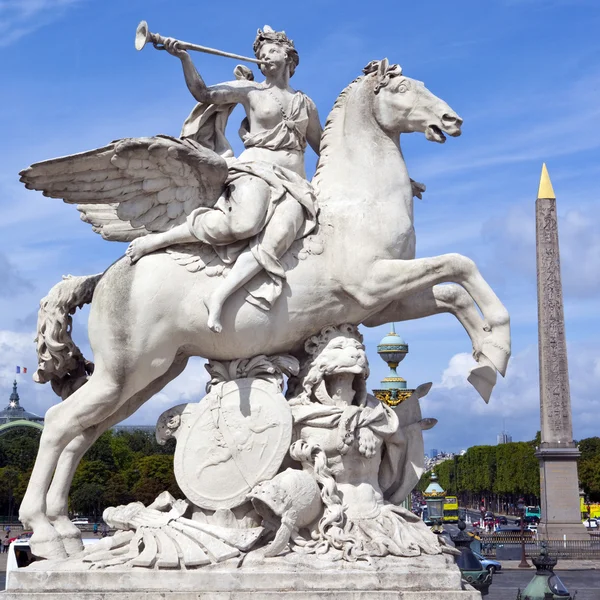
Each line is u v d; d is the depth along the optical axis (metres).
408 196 6.30
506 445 63.34
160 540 5.46
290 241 5.91
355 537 5.49
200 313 5.86
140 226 6.11
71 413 5.99
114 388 5.96
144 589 5.26
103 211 6.57
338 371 5.86
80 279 6.42
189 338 5.96
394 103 6.29
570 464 33.38
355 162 6.28
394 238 6.02
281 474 5.61
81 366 6.61
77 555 5.62
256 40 6.63
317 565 5.30
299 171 6.49
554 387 33.62
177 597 5.18
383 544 5.43
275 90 6.53
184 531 5.52
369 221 6.01
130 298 5.89
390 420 5.96
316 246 6.00
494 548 27.41
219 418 5.84
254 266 5.82
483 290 5.90
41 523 5.90
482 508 74.00
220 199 5.99
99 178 6.07
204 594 5.18
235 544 5.40
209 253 5.95
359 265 5.93
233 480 5.74
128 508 5.88
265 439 5.76
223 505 5.72
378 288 5.92
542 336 33.09
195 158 5.80
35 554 5.86
